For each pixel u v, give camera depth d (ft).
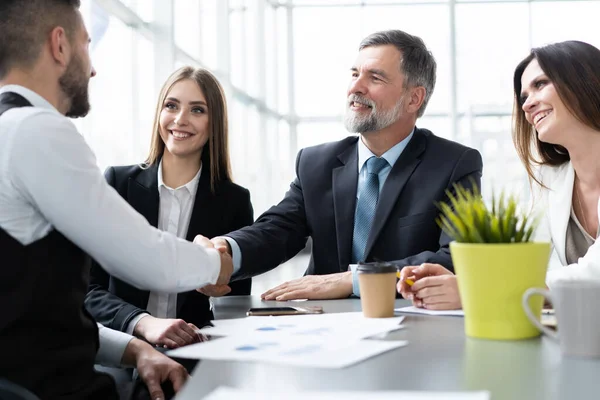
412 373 2.92
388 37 7.55
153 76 16.66
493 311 3.65
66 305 3.91
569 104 6.74
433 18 36.04
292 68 36.17
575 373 2.86
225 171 7.79
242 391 2.62
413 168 7.21
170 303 7.11
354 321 4.43
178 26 18.40
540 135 7.03
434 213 6.97
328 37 36.14
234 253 6.61
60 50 4.38
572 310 3.17
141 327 5.70
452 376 2.86
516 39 35.68
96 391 4.02
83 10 12.60
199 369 3.06
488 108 35.78
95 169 3.98
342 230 7.24
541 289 3.44
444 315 4.68
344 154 7.64
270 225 7.29
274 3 34.60
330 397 2.50
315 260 7.43
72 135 3.92
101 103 13.35
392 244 7.01
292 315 4.86
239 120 26.37
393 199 7.07
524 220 3.70
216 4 23.02
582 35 35.22
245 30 27.30
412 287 5.03
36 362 3.73
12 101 4.07
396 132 7.36
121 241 4.00
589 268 5.33
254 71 29.89
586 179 6.99
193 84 7.56
